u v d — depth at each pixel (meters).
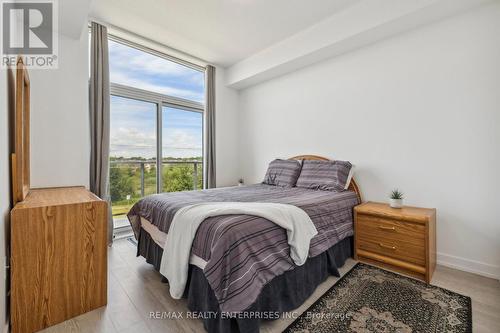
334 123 3.08
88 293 1.58
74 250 1.53
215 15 2.67
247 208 1.59
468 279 1.96
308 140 3.38
